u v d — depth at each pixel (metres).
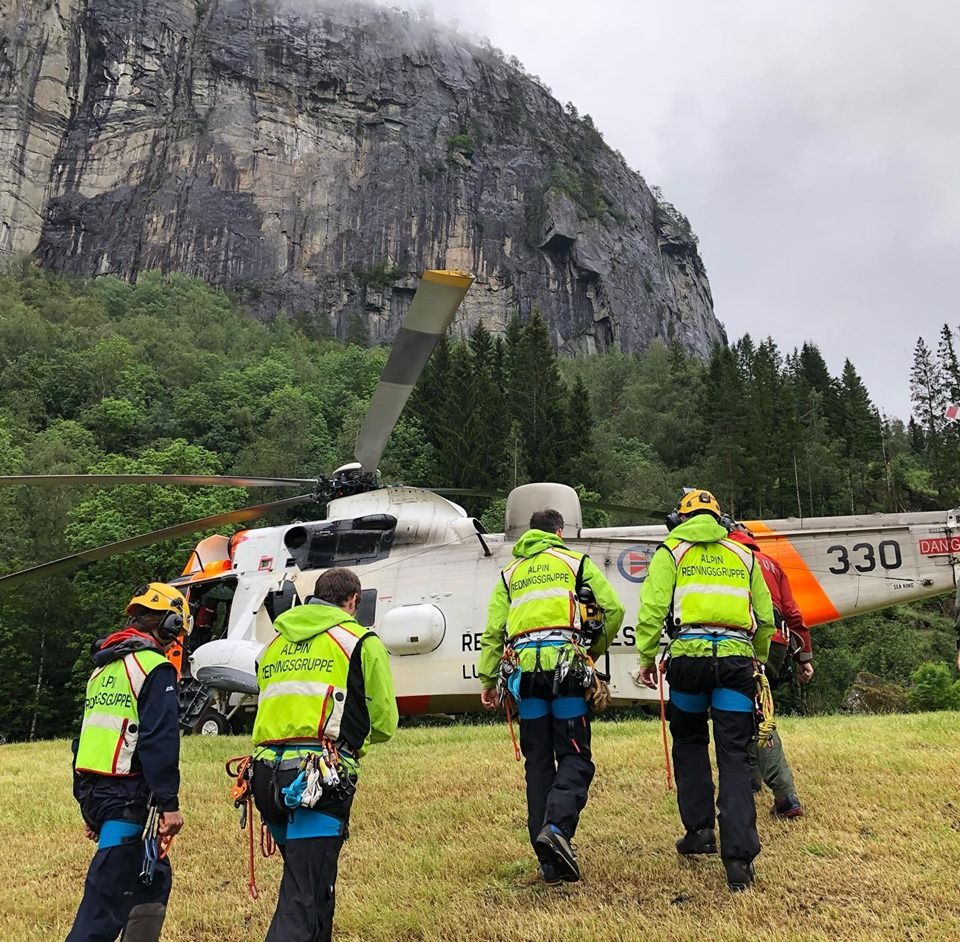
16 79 151.12
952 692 19.59
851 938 4.15
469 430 57.47
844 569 11.77
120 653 4.32
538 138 190.12
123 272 147.50
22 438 64.56
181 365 85.62
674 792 6.81
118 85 160.25
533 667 5.01
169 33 168.12
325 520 13.41
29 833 7.50
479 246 166.25
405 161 170.88
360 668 4.17
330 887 3.90
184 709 13.19
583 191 183.88
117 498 33.44
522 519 10.02
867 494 63.88
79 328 97.81
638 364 99.81
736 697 4.92
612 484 59.84
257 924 5.21
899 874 4.84
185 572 15.10
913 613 43.75
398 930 4.79
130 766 4.15
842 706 21.38
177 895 5.73
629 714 17.83
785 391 68.38
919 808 5.93
